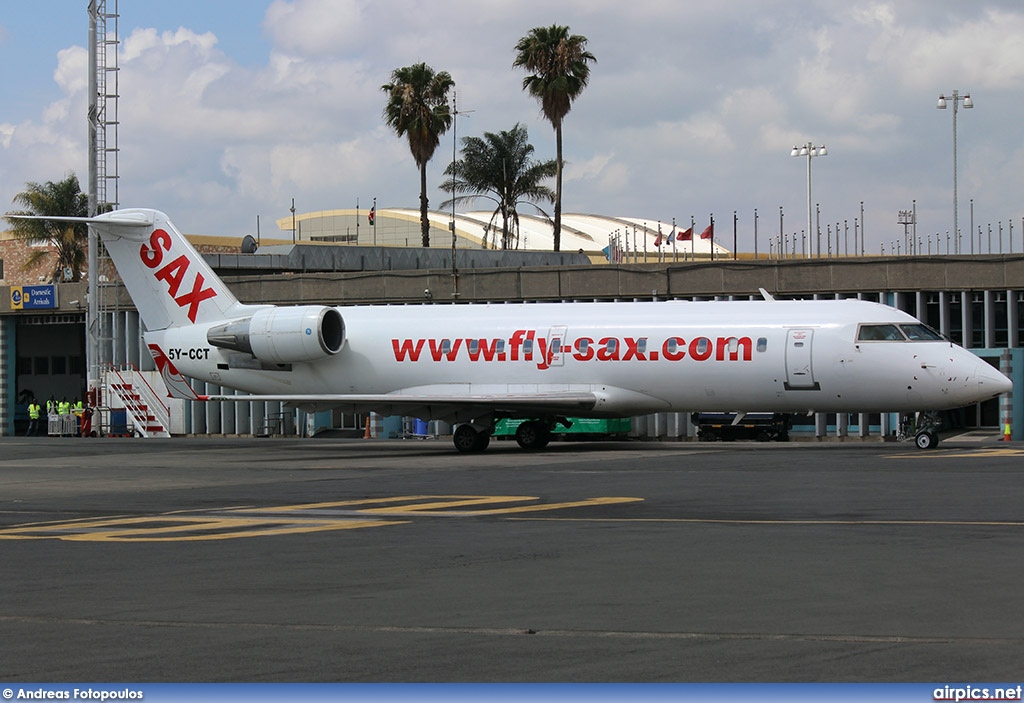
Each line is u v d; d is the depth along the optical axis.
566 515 19.83
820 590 12.62
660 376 37.44
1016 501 20.23
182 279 44.34
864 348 34.91
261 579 14.10
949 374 34.09
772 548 15.59
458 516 19.97
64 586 13.99
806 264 49.09
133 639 11.00
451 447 43.88
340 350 42.06
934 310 48.53
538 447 41.22
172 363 44.56
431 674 9.45
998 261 46.16
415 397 38.50
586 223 128.75
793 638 10.48
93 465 36.03
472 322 40.59
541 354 38.91
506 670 9.55
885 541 15.95
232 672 9.66
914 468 27.20
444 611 11.96
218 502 23.52
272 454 40.72
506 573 14.12
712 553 15.28
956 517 18.30
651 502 21.48
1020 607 11.60
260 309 43.12
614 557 15.14
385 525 18.95
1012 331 46.78
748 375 36.22
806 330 35.66
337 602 12.56
